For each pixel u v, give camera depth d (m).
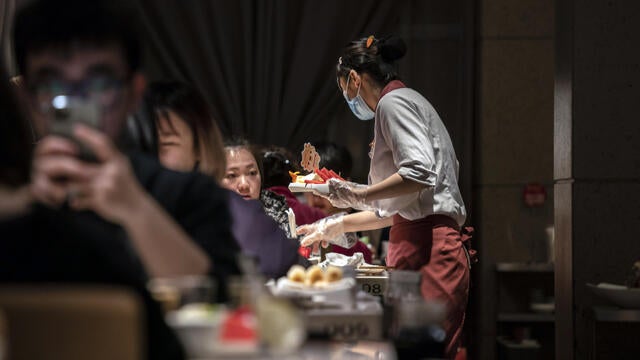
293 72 7.25
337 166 5.29
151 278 1.63
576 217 3.69
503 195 6.61
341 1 7.29
